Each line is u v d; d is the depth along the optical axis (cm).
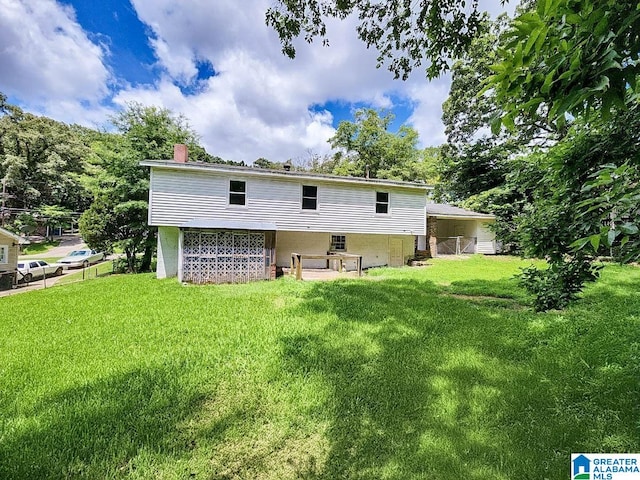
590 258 316
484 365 392
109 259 2559
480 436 258
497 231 1527
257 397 321
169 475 224
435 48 449
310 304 704
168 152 1722
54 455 238
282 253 1532
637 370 334
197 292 880
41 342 475
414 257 1744
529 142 1827
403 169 2945
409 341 475
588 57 134
